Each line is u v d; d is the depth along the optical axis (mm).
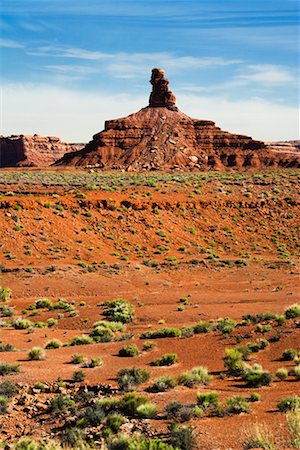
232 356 21594
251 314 35500
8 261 53156
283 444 11711
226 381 19656
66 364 24188
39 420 17156
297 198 93562
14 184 88812
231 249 71750
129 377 19969
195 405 15758
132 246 65500
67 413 17344
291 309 28734
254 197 91750
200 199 85688
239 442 12320
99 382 20578
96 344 29219
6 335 32688
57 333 33844
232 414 14836
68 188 84562
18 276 49656
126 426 14883
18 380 21203
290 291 44844
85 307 42125
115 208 73188
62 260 55969
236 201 87625
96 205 72188
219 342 25750
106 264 56500
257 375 18703
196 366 22344
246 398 16578
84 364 23766
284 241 77688
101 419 15773
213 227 77750
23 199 66000
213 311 37750
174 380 19172
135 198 79375
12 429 16453
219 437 12922
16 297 45562
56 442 14430
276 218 84625
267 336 25203
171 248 67750
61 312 40656
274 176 119250
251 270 60156
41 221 62969
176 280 54656
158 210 76812
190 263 61469
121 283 51125
